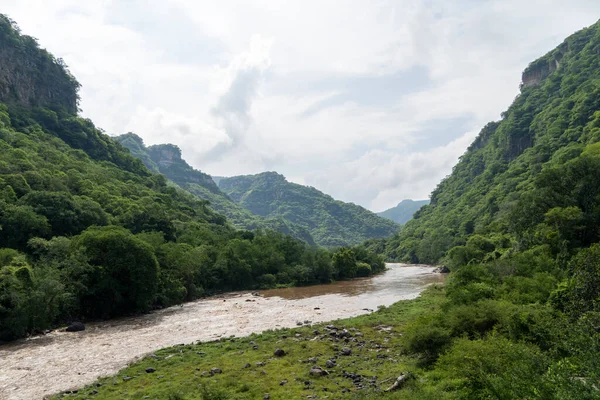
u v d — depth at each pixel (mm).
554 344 19312
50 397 23500
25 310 40500
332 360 27391
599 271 23172
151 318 51844
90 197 93875
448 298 38406
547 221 51188
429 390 18594
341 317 47781
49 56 165750
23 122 132250
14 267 43750
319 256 105500
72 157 127062
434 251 152750
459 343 21719
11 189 70688
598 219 47250
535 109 193125
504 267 44219
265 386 22422
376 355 28328
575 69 180375
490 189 172250
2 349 35750
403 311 46188
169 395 21172
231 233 122625
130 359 31812
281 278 96875
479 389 16781
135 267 53969
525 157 160250
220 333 40906
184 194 180125
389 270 135125
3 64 138375
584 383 12922
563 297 25781
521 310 23953
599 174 51438
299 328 39281
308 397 20484
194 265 75938
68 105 170250
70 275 49750
